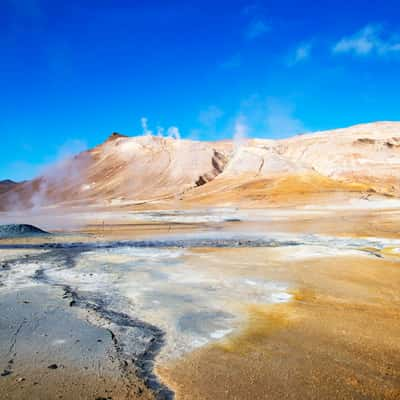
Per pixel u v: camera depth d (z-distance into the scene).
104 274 15.34
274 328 8.98
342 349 7.77
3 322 9.30
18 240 28.81
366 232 34.16
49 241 28.45
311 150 119.25
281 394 6.07
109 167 147.00
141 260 18.94
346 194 80.50
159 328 9.08
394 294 12.11
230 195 91.75
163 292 12.41
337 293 12.23
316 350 7.73
